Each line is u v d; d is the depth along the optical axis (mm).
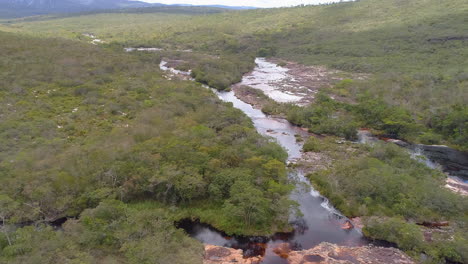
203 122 46938
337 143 46812
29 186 28000
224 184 29766
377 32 114938
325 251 24938
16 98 50188
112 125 44531
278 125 54969
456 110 49406
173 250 23359
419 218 28938
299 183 32781
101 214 24766
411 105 57875
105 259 21781
